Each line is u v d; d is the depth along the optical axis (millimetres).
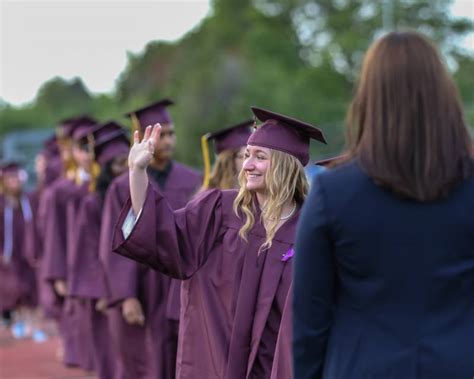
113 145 8938
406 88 3277
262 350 5074
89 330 9695
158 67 63000
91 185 9797
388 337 3266
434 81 3283
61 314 11641
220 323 5211
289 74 45812
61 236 11266
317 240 3346
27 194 15250
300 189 5199
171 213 5059
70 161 11422
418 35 3367
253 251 5152
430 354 3215
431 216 3238
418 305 3254
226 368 5152
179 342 5430
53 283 11500
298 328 3410
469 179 3279
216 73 39844
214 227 5262
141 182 4914
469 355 3221
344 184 3324
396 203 3258
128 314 7785
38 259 14367
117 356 8117
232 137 7086
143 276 7855
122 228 4988
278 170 5129
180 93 40719
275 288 5059
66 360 10773
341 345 3344
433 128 3248
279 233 5121
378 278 3281
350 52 44938
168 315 7215
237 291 5168
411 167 3238
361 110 3375
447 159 3242
